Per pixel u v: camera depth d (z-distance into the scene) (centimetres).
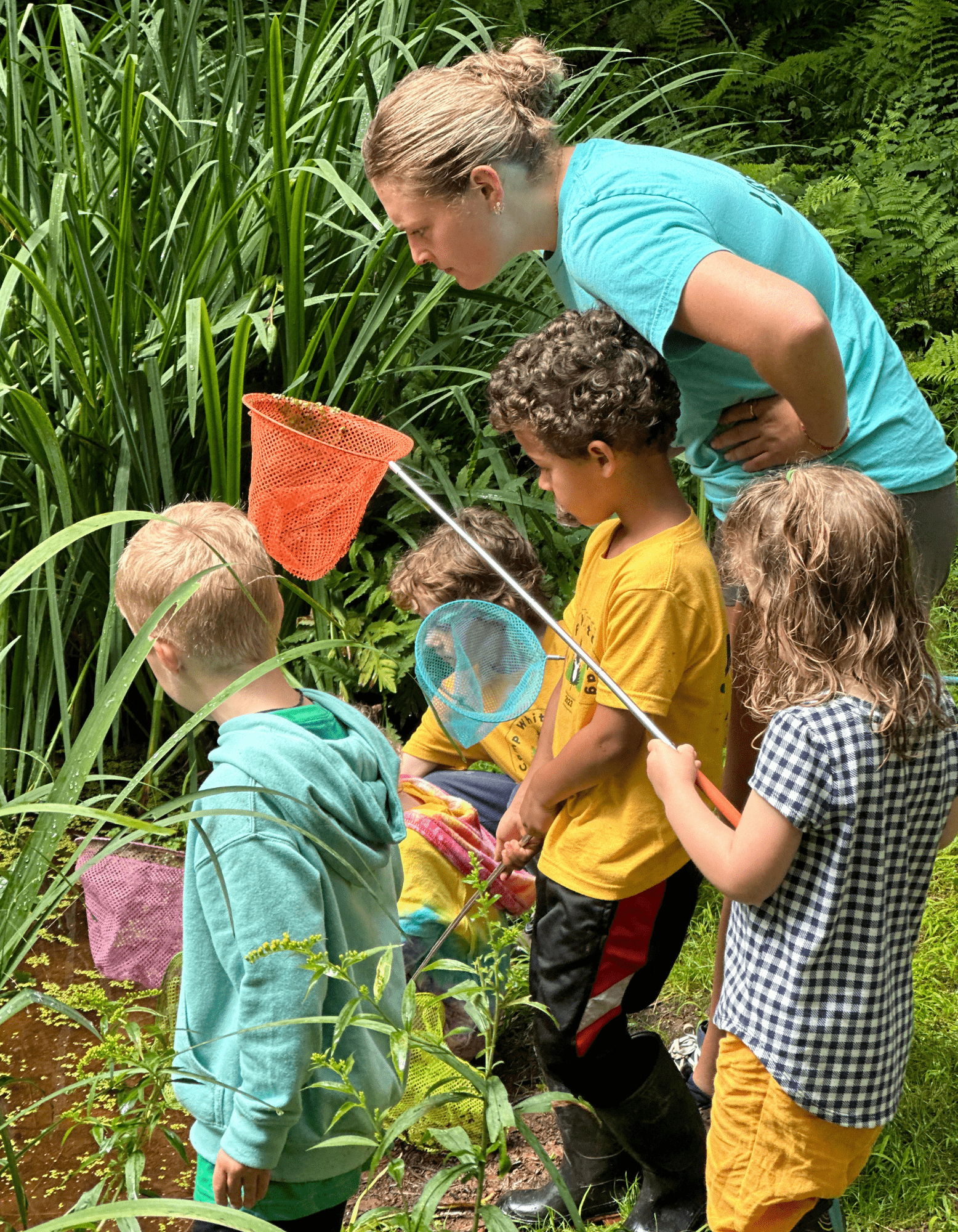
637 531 203
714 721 207
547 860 212
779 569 170
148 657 177
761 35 704
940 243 555
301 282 320
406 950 250
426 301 335
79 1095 242
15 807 125
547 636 262
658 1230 214
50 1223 105
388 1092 176
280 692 177
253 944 154
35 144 352
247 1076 154
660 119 495
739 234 203
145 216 363
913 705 164
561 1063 207
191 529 172
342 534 190
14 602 336
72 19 337
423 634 187
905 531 169
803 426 196
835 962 166
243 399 184
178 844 296
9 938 136
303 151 345
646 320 189
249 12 531
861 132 618
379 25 378
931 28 663
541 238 210
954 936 278
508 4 623
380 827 171
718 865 168
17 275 286
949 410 495
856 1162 177
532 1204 222
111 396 320
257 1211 169
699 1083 240
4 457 323
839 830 162
